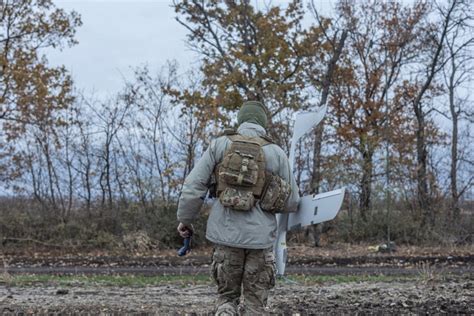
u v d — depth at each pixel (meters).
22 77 25.05
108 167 23.62
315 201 4.99
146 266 15.64
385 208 23.94
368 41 32.97
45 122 24.48
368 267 15.02
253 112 4.69
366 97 32.22
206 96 24.53
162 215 22.56
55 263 16.83
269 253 4.52
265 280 4.50
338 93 31.73
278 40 24.80
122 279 11.41
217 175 4.49
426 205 24.39
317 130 24.52
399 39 32.44
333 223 24.41
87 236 21.81
